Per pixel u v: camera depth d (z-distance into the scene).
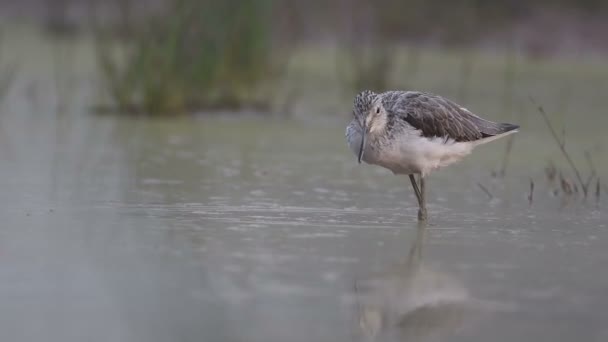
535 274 10.49
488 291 9.89
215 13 22.36
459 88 25.77
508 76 27.42
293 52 28.69
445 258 11.06
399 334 8.73
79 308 9.18
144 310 9.15
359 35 30.53
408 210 13.66
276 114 22.55
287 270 10.45
